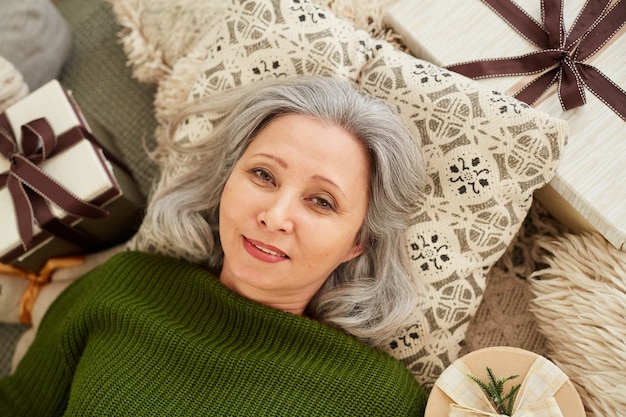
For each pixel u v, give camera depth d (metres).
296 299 1.03
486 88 0.97
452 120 0.97
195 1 1.21
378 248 1.03
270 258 0.90
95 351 0.98
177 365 0.95
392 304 1.03
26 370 1.07
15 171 1.04
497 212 0.99
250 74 1.04
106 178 1.05
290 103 0.91
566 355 1.00
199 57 1.17
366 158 0.92
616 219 0.92
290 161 0.86
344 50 1.02
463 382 0.85
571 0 1.02
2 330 1.33
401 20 1.06
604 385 0.95
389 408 0.93
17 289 1.24
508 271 1.14
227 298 0.99
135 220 1.27
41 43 1.28
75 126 1.07
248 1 1.03
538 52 0.99
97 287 1.04
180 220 1.07
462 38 1.03
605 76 0.98
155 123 1.37
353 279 1.05
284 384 0.93
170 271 1.05
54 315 1.12
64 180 1.05
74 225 1.10
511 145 0.95
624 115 0.96
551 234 1.14
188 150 1.08
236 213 0.89
